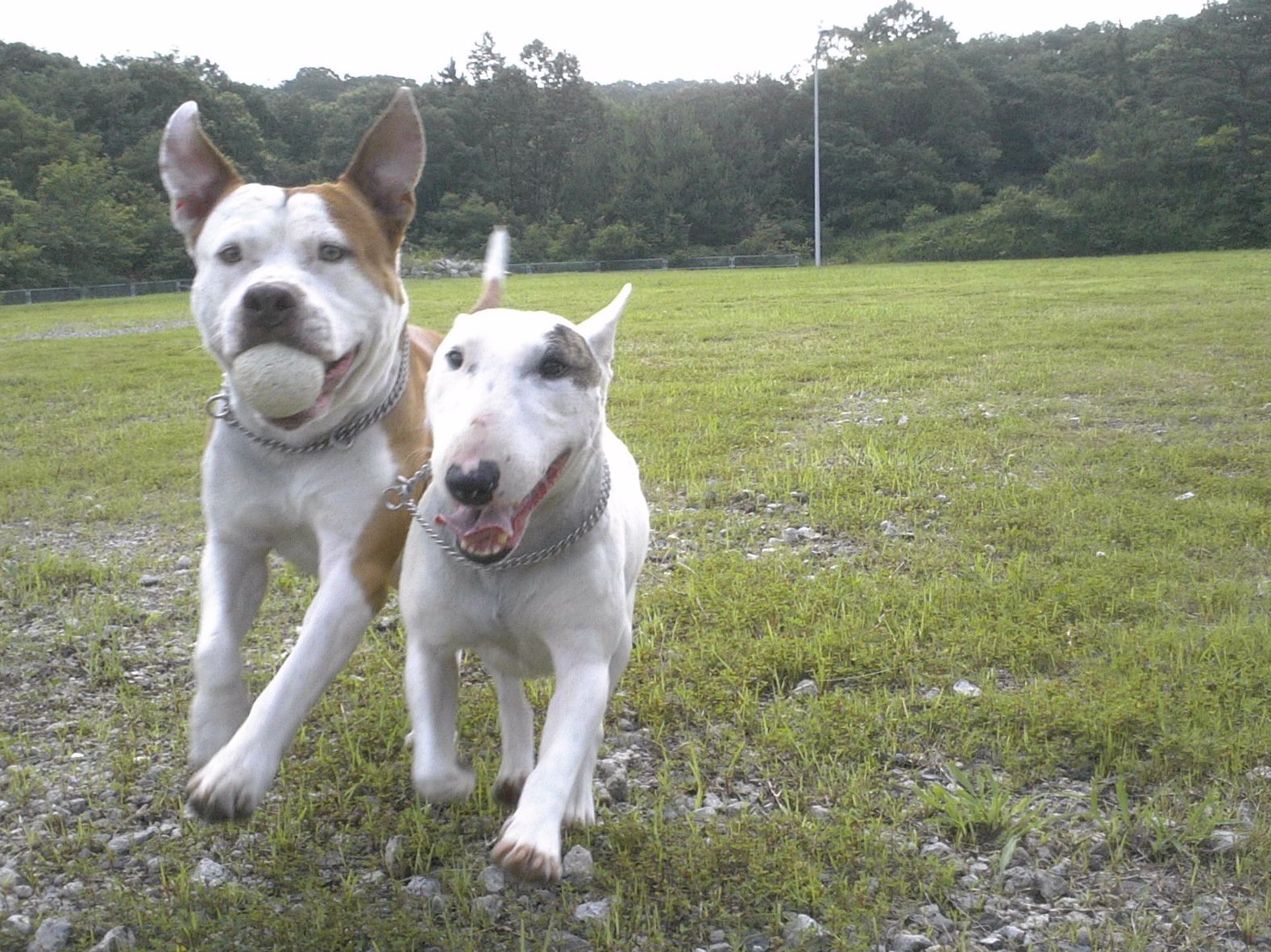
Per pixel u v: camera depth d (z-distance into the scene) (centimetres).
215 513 107
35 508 222
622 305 100
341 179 110
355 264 103
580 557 92
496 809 108
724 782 113
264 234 101
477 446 81
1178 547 174
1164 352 369
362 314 103
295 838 103
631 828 102
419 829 103
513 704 106
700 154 2195
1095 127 2348
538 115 2358
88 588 173
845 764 115
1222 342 390
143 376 414
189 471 246
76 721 128
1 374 437
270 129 2461
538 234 2077
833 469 227
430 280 1459
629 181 2188
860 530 190
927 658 138
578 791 104
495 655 99
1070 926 90
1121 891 95
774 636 142
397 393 107
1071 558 170
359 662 142
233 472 106
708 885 95
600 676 93
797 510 203
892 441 250
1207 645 139
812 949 87
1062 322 477
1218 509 189
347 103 2536
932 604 152
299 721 94
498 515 82
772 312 600
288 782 113
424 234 2133
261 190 104
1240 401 283
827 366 363
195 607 163
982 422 267
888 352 393
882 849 99
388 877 99
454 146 2305
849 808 107
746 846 98
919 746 119
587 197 2277
